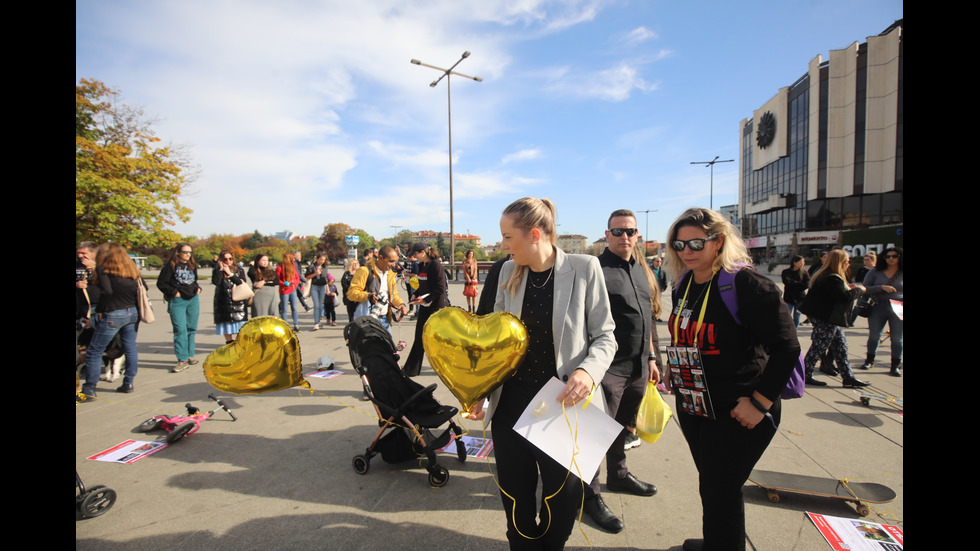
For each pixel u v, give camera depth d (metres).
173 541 2.42
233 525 2.56
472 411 1.95
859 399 4.72
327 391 5.08
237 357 2.42
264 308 8.13
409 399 3.02
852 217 38.03
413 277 6.45
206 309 13.47
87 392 4.73
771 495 2.77
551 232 1.91
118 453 3.47
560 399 1.71
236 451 3.52
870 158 36.50
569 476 1.72
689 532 2.50
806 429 3.92
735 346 1.81
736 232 1.92
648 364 3.08
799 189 42.47
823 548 2.33
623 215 2.81
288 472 3.19
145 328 9.70
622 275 2.73
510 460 1.83
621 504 2.78
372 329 3.44
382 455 3.26
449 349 1.81
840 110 38.19
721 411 1.83
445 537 2.46
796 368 1.84
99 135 17.84
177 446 3.61
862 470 3.17
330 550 2.35
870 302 6.05
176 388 5.16
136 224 17.58
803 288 7.56
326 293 10.08
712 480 1.85
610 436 1.70
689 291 2.03
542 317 1.87
